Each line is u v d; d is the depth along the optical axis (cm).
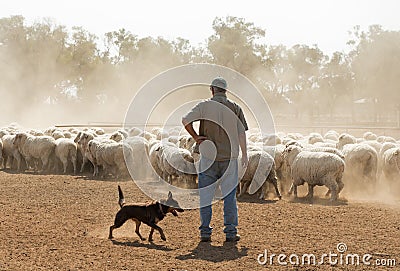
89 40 8456
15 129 3225
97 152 2017
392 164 1630
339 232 1063
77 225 1135
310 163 1473
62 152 2191
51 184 1794
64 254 904
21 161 2369
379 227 1108
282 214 1257
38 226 1120
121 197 1049
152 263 855
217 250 941
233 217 1003
